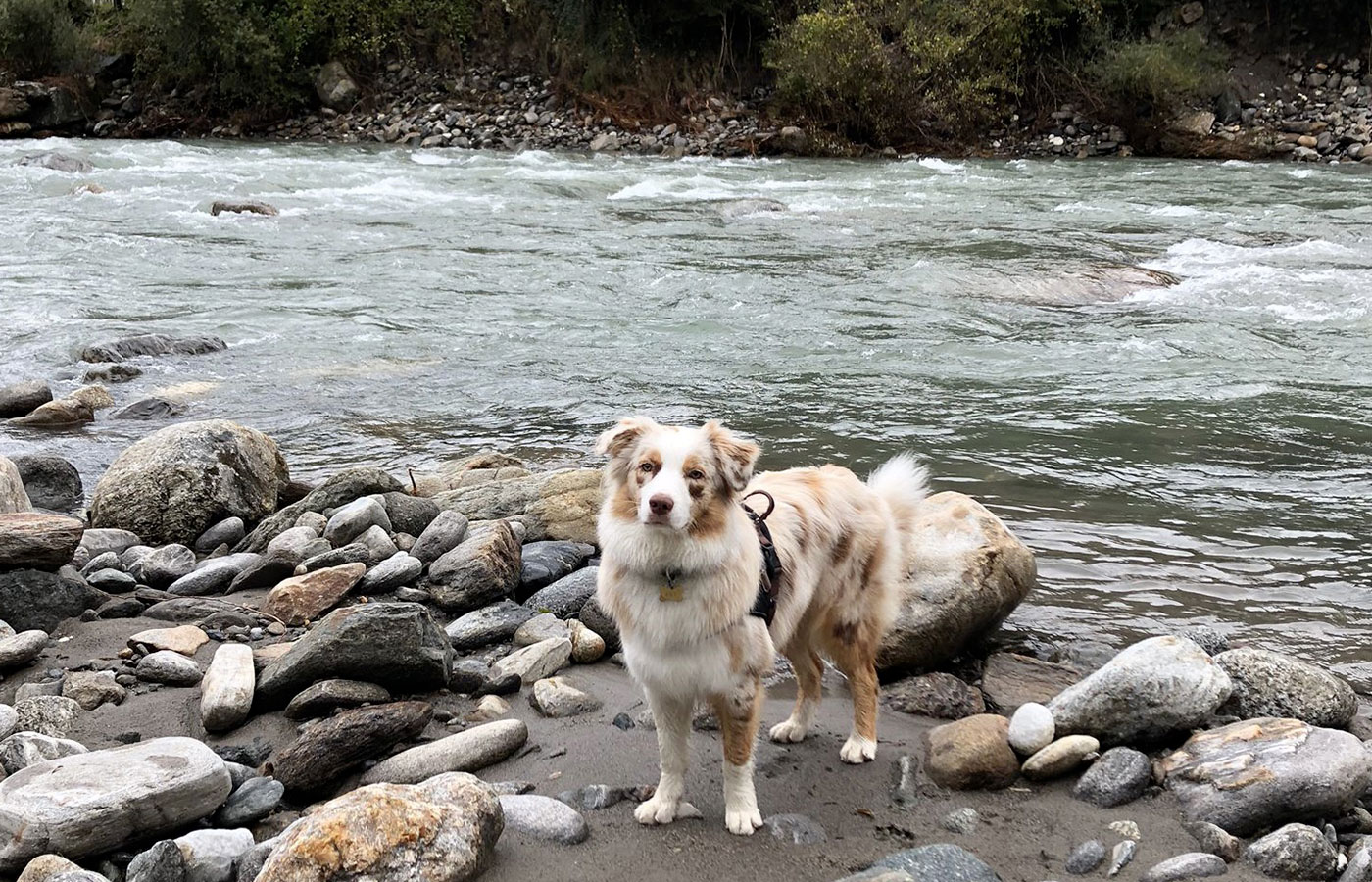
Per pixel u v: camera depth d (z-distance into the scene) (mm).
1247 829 4008
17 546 5625
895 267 15805
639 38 35344
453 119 33344
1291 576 6625
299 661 4812
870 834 4055
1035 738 4461
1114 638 5840
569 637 5477
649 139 31922
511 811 4008
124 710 4793
